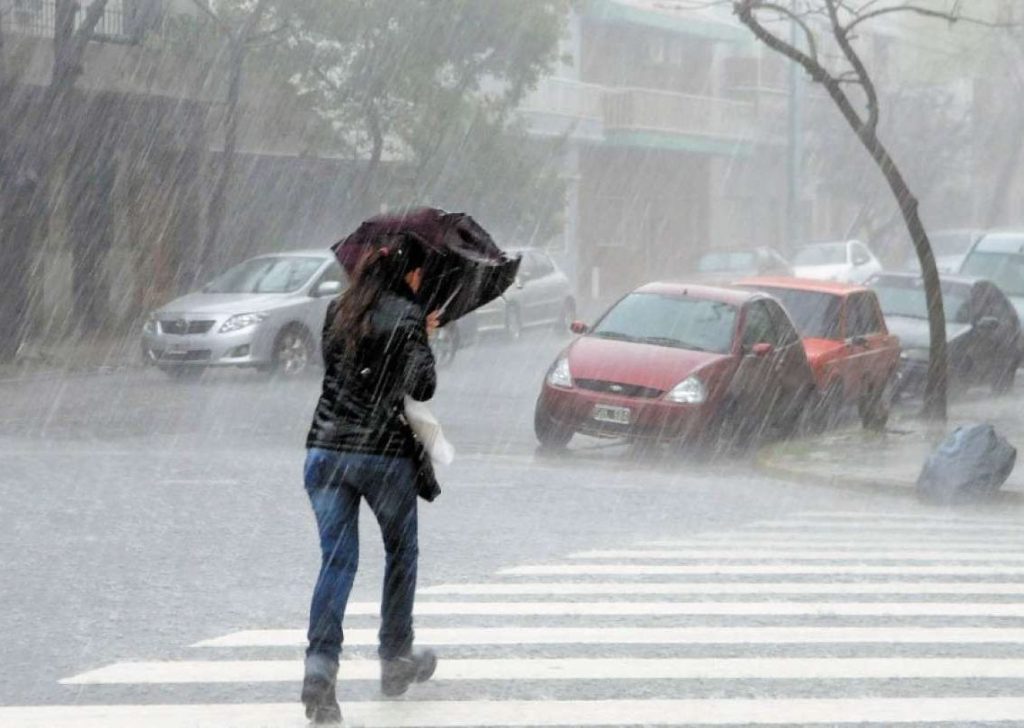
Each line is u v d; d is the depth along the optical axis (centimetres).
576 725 1108
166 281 5225
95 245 5000
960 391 4106
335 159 5659
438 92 5478
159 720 1109
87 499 2111
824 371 3241
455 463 2672
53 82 4312
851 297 3509
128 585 1578
